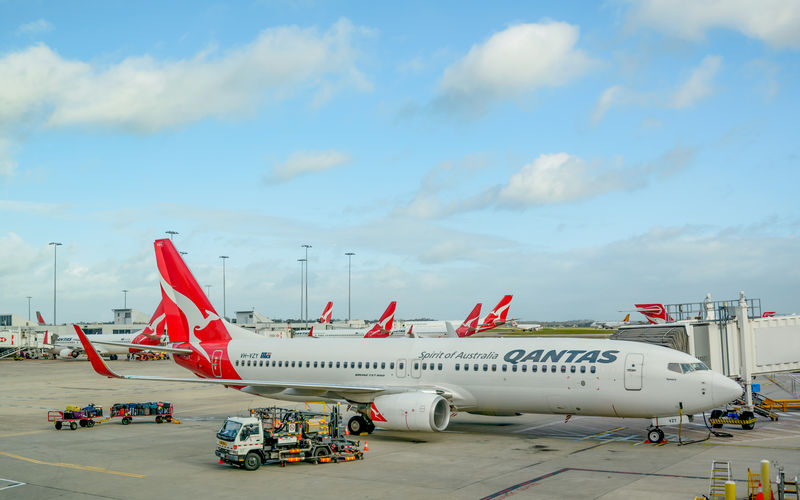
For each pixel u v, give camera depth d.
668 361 30.52
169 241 44.62
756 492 20.84
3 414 45.66
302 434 27.62
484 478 23.94
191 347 43.62
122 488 22.95
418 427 31.44
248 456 25.77
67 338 126.88
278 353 40.62
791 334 41.53
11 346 134.00
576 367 31.84
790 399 48.25
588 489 22.00
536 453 29.02
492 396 33.78
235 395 57.53
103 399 55.09
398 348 37.31
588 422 39.28
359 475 24.64
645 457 27.72
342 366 38.09
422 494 21.58
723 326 39.34
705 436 33.19
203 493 22.08
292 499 21.16
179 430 37.50
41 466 26.98
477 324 98.62
